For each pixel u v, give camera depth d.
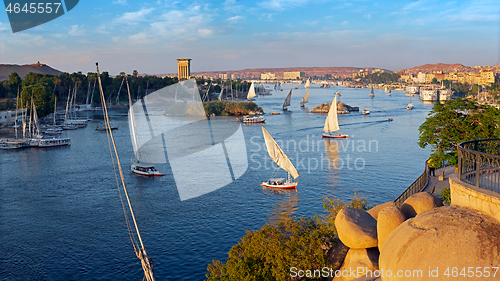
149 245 39.72
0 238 41.44
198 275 33.69
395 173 67.50
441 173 44.53
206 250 38.53
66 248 39.09
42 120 160.75
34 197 56.00
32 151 95.81
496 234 10.12
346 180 63.88
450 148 33.16
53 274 34.09
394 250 11.43
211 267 23.48
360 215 17.19
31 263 36.00
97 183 63.75
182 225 45.16
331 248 20.86
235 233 42.78
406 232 11.55
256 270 20.12
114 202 53.78
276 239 20.62
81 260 36.62
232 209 50.78
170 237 41.72
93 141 108.38
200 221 46.38
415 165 72.88
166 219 47.09
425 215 11.81
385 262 11.68
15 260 36.56
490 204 10.75
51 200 54.62
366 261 16.67
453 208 11.71
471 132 31.67
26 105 142.00
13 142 102.25
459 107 33.44
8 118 143.62
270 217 47.75
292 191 58.62
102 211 50.03
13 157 87.94
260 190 59.28
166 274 33.91
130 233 42.78
